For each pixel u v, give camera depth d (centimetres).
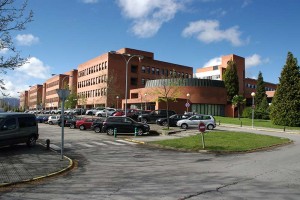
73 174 1221
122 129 2917
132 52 8856
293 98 4412
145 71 8994
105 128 2941
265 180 1073
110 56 8356
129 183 1045
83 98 9025
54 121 5003
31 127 1950
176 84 6550
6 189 974
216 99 6812
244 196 860
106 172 1259
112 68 8356
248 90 11812
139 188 968
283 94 4475
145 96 6531
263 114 5866
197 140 2280
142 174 1207
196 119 3472
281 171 1244
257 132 3447
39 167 1315
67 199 848
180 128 3475
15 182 1045
